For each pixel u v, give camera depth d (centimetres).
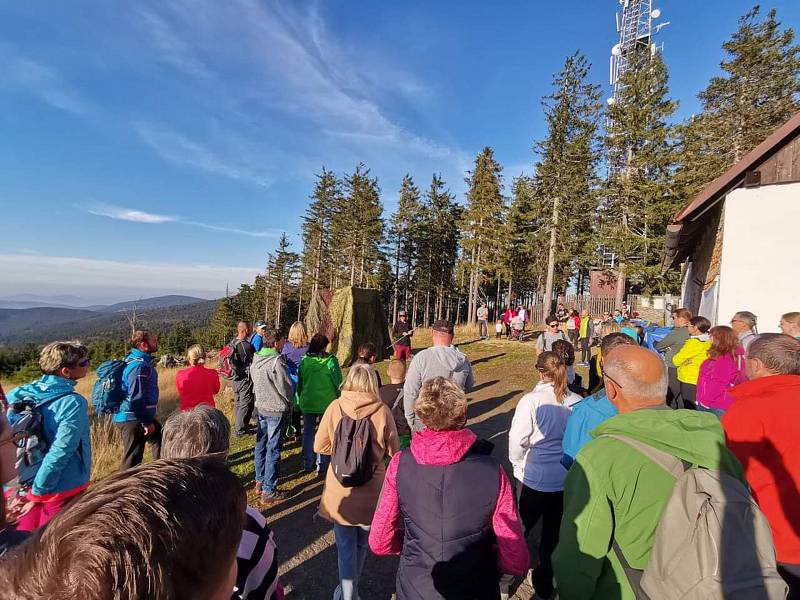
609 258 2466
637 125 2064
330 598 290
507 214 3164
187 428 162
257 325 677
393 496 180
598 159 2283
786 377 200
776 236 625
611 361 174
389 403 396
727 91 2045
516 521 166
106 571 54
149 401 421
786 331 361
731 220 655
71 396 257
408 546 167
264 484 424
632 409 165
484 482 163
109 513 60
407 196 4109
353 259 3912
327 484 266
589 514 146
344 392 278
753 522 118
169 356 1630
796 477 177
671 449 139
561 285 3528
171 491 68
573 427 251
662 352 555
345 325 1296
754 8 1983
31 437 242
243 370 636
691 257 1151
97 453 574
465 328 2300
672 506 127
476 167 3084
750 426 190
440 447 168
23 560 58
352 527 262
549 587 266
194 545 65
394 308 4366
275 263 4919
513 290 4347
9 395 253
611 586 141
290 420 621
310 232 4125
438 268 4241
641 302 2464
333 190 4034
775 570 114
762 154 626
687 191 1992
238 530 80
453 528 159
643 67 2119
